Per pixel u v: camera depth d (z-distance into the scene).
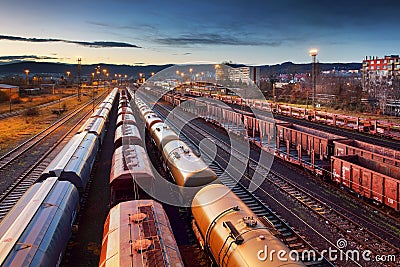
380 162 17.72
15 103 75.50
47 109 66.81
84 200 17.92
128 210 11.22
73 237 13.95
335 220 14.98
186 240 13.55
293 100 66.75
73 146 21.27
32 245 9.37
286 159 23.58
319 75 101.06
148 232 9.69
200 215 11.36
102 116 38.66
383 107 46.16
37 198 12.28
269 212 15.86
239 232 9.14
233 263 8.44
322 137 24.36
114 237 9.62
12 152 28.89
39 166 24.84
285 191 18.64
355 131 35.00
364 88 68.81
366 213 15.59
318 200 17.00
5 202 17.84
